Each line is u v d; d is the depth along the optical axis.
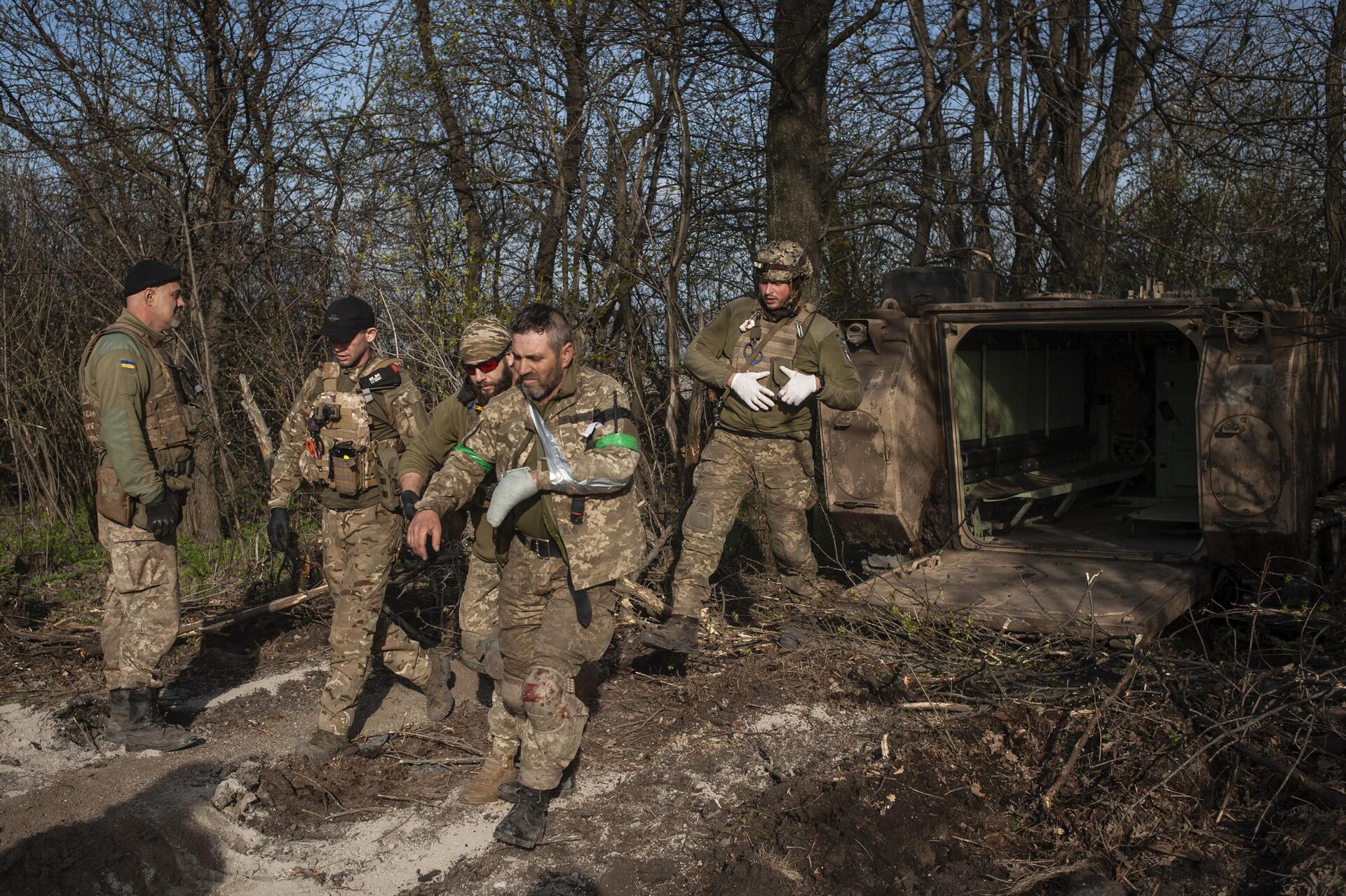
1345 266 10.34
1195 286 9.38
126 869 3.65
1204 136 9.77
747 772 4.36
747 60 8.59
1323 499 6.29
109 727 4.68
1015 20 9.28
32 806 3.94
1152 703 4.50
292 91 9.39
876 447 6.08
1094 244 10.51
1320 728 4.26
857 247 10.31
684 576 5.19
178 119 8.77
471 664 4.92
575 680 4.23
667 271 7.84
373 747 4.61
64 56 8.60
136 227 8.68
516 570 3.89
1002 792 4.17
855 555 7.75
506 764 4.20
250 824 4.02
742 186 9.34
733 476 5.36
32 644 6.03
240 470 8.67
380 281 7.99
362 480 4.39
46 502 9.12
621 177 7.76
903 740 4.47
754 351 5.28
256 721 5.05
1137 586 5.62
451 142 9.55
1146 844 3.80
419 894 3.58
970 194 10.23
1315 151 7.78
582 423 3.74
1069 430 8.36
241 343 8.82
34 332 9.00
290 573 7.04
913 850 3.75
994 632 5.29
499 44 8.74
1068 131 11.28
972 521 6.89
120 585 4.55
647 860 3.72
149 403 4.52
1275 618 5.62
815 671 5.23
